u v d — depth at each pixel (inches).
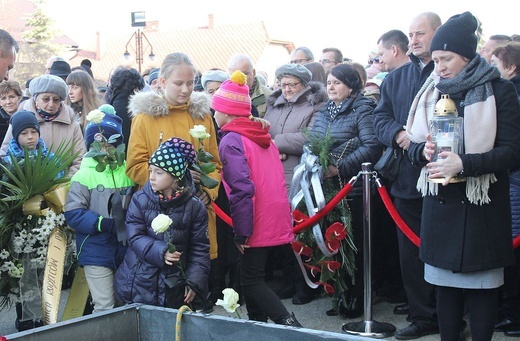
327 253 180.9
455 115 130.1
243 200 152.2
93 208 148.6
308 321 188.7
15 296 149.5
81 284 156.9
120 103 211.6
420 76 168.4
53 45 1434.5
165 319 101.0
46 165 144.6
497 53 176.1
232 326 94.1
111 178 150.9
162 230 121.7
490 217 130.3
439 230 132.8
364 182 174.2
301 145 203.8
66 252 157.6
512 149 127.4
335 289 187.0
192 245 139.9
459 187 130.6
